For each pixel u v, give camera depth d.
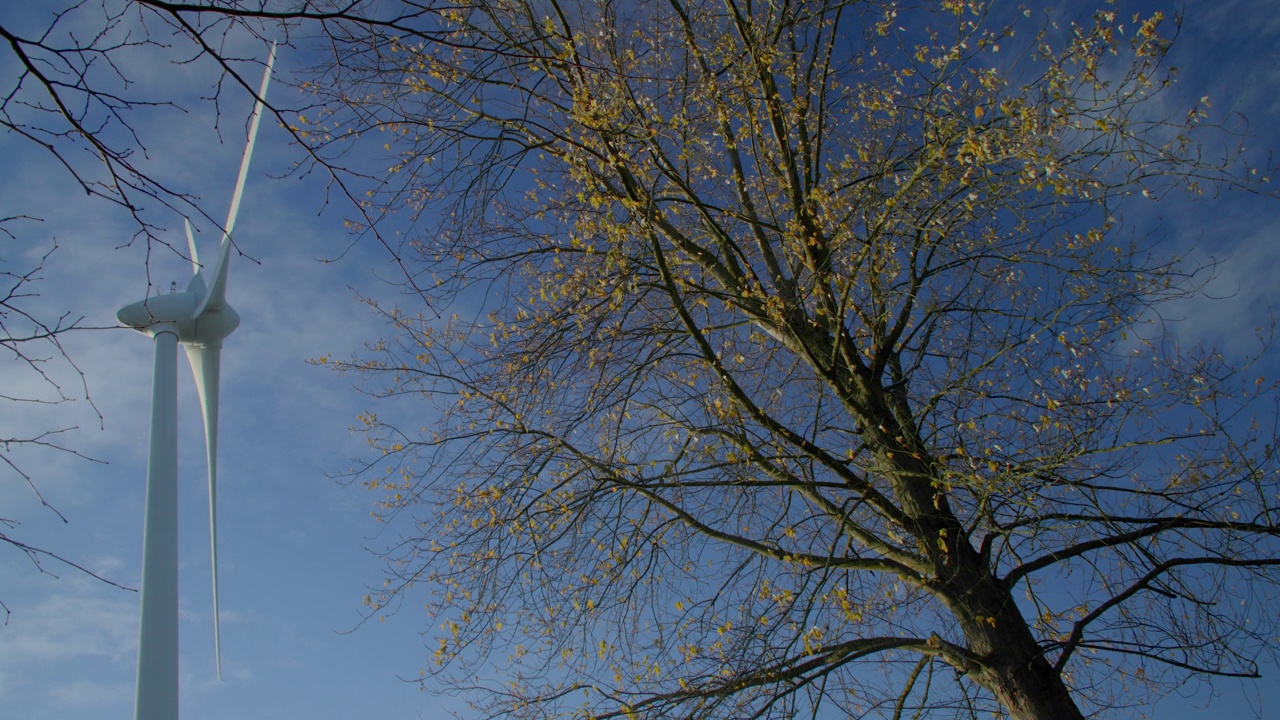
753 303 8.57
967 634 7.35
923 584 7.46
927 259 7.91
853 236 7.52
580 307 7.89
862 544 8.18
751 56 8.00
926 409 7.48
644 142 7.74
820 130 8.48
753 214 9.02
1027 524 6.95
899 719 7.32
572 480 8.24
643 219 7.44
